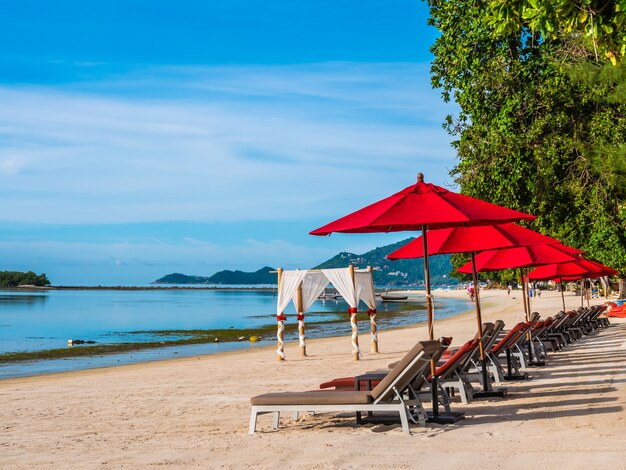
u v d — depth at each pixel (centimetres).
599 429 752
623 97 1516
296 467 633
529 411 900
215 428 909
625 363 1453
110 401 1298
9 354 3061
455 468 601
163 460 694
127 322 6181
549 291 11231
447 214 800
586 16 807
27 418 1124
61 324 5909
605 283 5503
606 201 2066
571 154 2102
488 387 1115
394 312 7256
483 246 1064
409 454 670
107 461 705
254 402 836
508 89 2130
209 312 8519
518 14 855
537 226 2212
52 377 2108
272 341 3497
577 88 2023
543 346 1697
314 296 2222
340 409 800
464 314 5847
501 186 2155
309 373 1647
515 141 2073
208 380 1602
